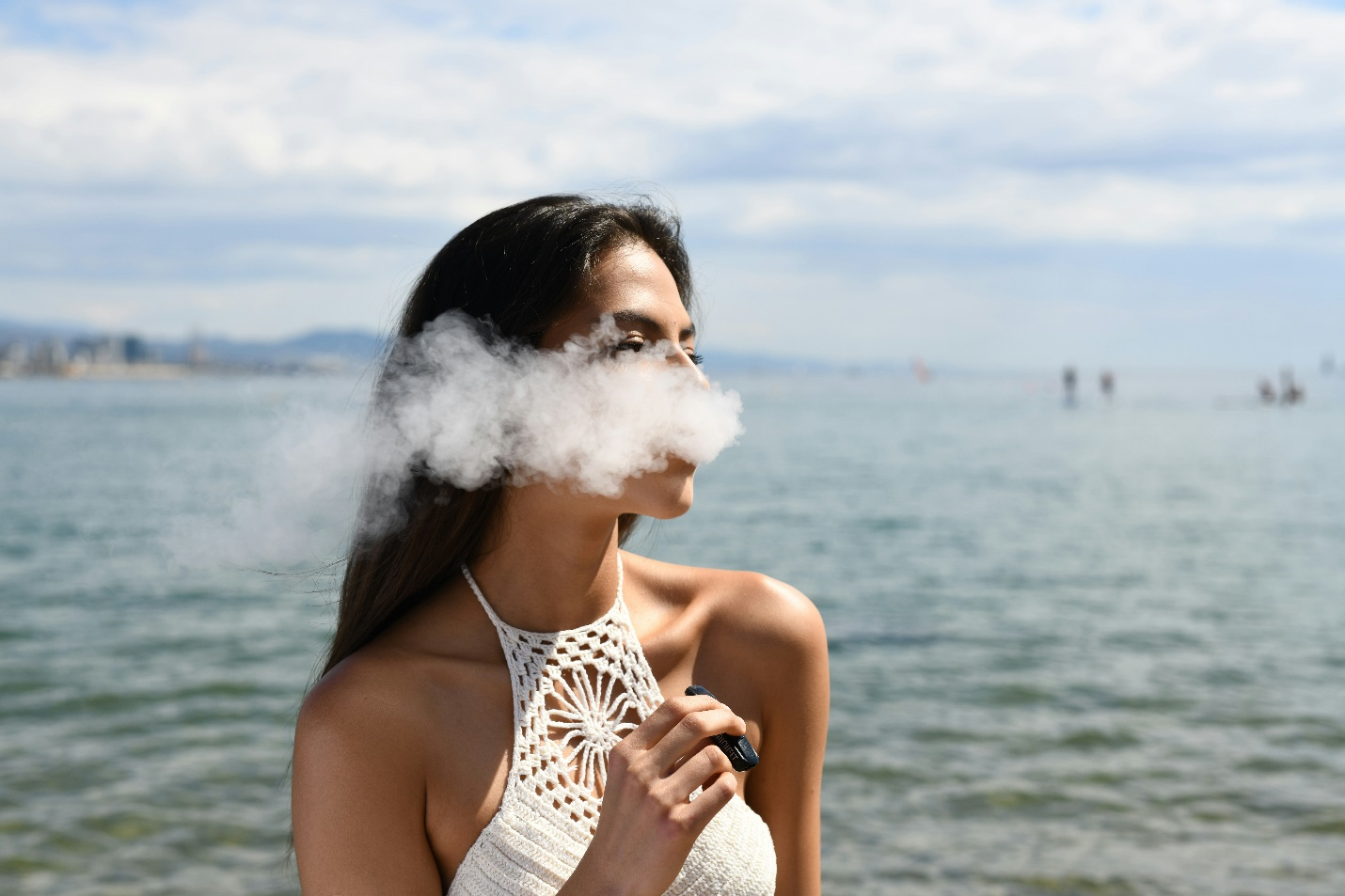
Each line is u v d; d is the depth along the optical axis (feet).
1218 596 43.34
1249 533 62.44
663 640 4.83
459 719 4.26
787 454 132.57
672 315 4.33
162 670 31.07
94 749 24.13
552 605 4.57
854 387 638.12
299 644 34.32
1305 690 29.12
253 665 31.68
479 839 4.13
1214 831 19.86
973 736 25.22
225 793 21.53
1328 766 23.17
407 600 4.49
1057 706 27.68
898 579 47.62
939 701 28.04
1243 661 32.37
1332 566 50.78
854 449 139.95
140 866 18.31
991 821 20.36
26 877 17.81
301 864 4.08
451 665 4.35
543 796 4.20
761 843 4.57
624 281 4.27
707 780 4.33
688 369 4.26
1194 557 53.83
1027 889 17.69
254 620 38.14
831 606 41.37
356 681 4.18
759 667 4.95
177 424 196.44
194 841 19.31
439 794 4.18
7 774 22.50
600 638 4.66
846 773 22.84
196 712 27.07
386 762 4.08
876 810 20.85
